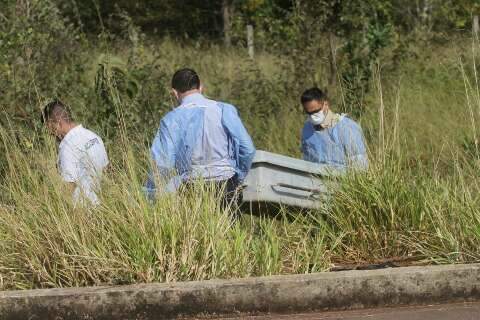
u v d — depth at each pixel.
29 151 16.92
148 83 26.27
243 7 43.84
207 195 15.93
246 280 14.56
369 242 17.44
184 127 16.92
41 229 15.56
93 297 14.41
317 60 30.33
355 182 17.83
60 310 14.42
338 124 18.52
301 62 30.33
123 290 14.41
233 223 16.30
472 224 16.44
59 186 15.90
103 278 15.15
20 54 25.41
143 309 14.42
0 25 26.27
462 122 25.08
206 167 16.94
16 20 26.31
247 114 28.84
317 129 18.80
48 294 14.43
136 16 58.47
